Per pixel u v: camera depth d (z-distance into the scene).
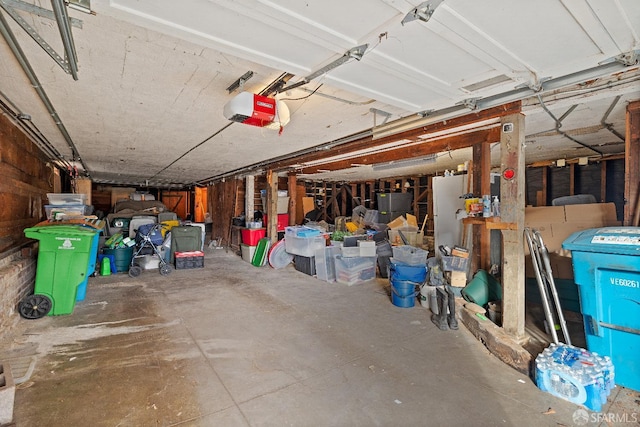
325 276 4.78
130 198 9.68
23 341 2.56
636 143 2.33
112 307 3.45
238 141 4.00
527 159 5.12
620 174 4.56
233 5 1.17
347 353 2.43
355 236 5.37
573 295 2.98
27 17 1.39
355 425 1.64
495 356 2.38
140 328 2.88
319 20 1.28
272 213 6.30
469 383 2.02
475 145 3.29
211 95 2.38
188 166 6.35
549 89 1.96
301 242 5.34
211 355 2.38
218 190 9.08
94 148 4.51
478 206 2.75
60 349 2.43
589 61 1.63
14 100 2.53
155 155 5.08
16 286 2.97
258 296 3.96
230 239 7.95
